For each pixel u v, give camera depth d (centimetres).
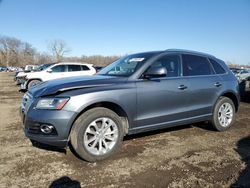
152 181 343
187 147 466
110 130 412
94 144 396
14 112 793
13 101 1059
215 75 560
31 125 383
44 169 375
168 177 354
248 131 573
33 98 398
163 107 467
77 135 382
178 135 534
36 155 424
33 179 347
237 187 328
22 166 384
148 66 459
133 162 400
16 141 492
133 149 452
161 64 478
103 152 402
